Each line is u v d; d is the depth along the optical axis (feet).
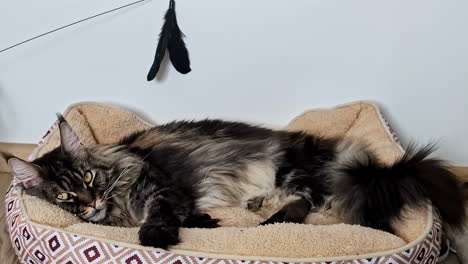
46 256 1.99
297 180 2.41
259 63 2.60
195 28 2.49
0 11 2.50
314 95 2.70
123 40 2.56
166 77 2.68
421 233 2.04
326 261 1.89
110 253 1.93
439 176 2.17
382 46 2.50
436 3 2.34
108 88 2.75
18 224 2.06
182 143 2.41
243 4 2.40
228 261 1.90
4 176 2.94
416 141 2.80
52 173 2.06
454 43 2.45
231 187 2.42
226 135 2.48
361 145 2.43
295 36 2.49
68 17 2.51
